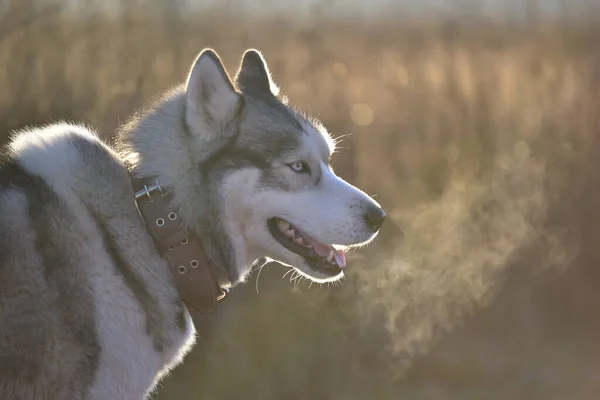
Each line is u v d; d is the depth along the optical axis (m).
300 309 7.14
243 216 4.09
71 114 7.47
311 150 4.18
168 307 3.86
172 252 3.90
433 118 10.62
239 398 6.69
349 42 11.16
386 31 11.63
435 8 11.52
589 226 9.55
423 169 9.55
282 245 4.23
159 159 3.95
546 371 8.19
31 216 3.65
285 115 4.22
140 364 3.78
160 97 4.30
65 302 3.61
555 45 11.61
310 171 4.18
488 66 11.54
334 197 4.18
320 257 4.29
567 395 7.77
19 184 3.73
